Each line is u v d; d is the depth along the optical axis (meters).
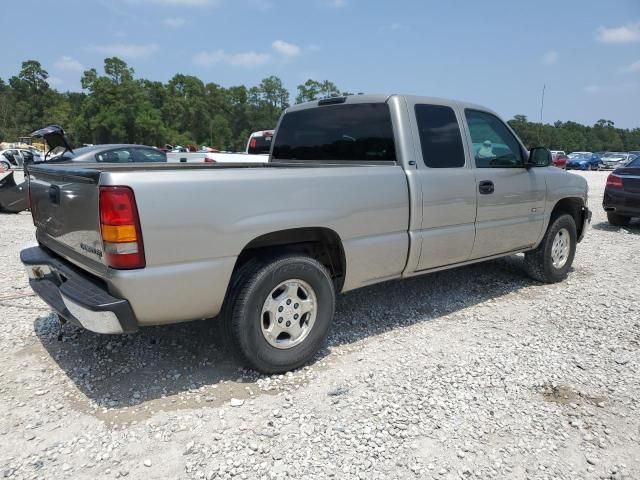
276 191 3.23
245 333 3.20
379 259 3.88
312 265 3.45
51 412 2.97
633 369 3.60
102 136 88.44
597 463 2.58
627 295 5.32
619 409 3.08
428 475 2.46
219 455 2.59
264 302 3.27
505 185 4.84
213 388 3.27
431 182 4.12
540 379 3.44
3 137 97.94
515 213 5.02
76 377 3.39
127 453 2.61
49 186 3.45
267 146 10.94
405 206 3.97
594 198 16.28
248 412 2.99
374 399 3.14
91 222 2.88
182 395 3.18
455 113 4.51
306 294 3.52
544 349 3.93
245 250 3.39
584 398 3.20
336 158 4.57
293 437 2.74
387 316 4.63
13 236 8.45
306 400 3.13
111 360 3.64
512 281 5.84
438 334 4.23
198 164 4.28
